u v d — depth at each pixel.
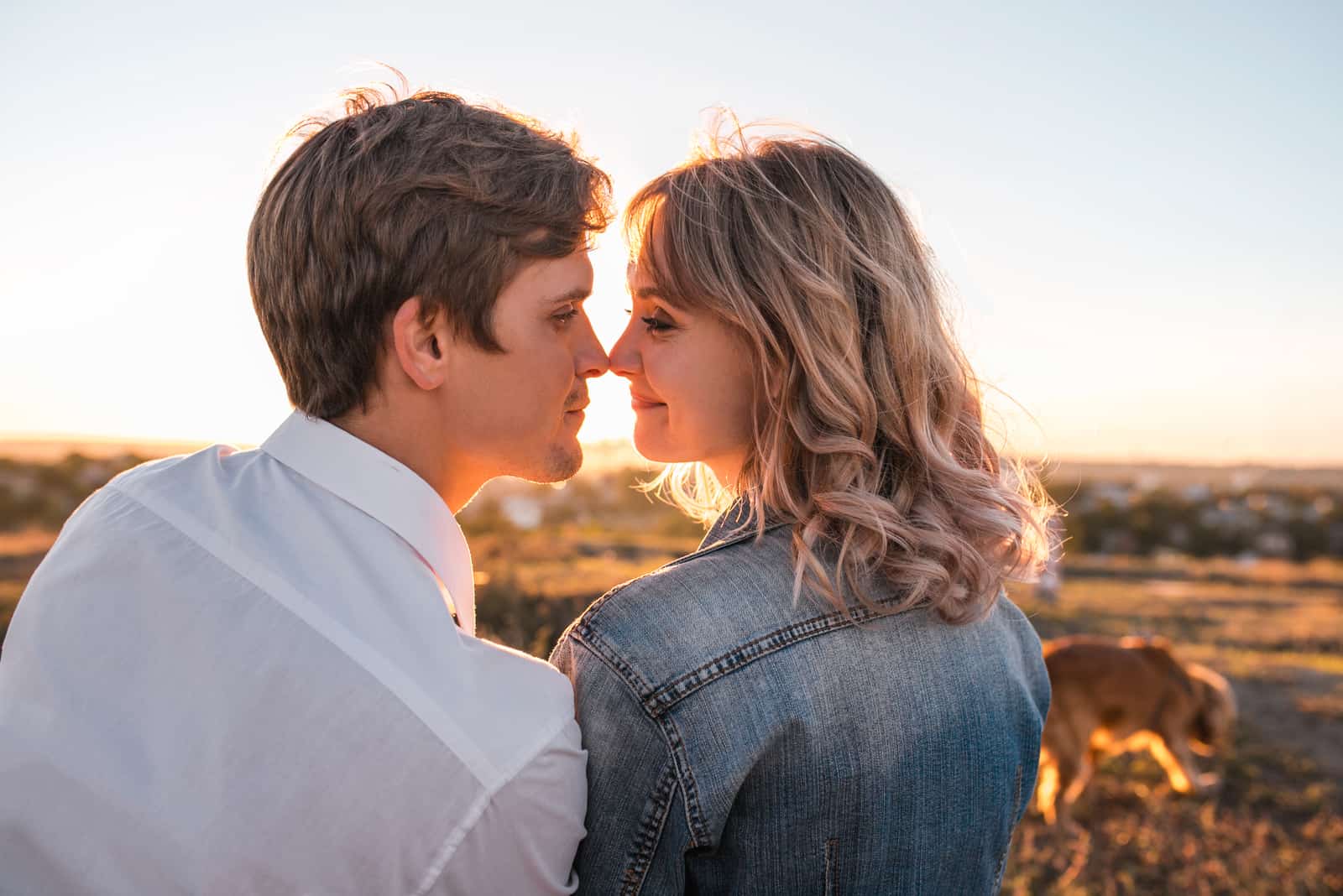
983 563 1.12
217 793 0.84
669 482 1.77
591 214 1.13
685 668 1.01
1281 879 4.55
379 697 0.88
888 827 1.04
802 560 1.07
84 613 0.92
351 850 0.87
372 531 1.02
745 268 1.16
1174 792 5.81
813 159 1.21
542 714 0.98
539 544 11.12
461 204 1.04
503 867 0.94
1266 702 7.70
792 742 1.00
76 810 0.83
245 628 0.90
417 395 1.10
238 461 1.10
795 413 1.15
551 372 1.13
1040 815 5.52
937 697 1.09
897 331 1.18
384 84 1.17
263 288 1.09
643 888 1.01
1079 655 5.65
